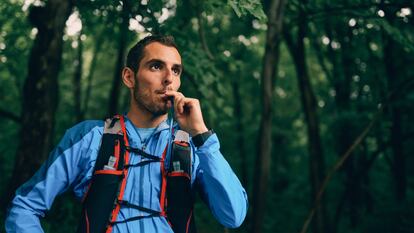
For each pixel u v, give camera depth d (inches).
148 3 156.4
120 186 65.7
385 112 382.3
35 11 200.1
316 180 295.1
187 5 200.4
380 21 196.7
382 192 444.1
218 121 230.8
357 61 415.8
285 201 508.1
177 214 66.3
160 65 69.2
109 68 568.4
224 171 67.2
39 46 196.5
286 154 669.9
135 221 64.7
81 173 67.4
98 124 69.3
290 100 661.3
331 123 417.4
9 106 461.4
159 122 70.6
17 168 195.8
